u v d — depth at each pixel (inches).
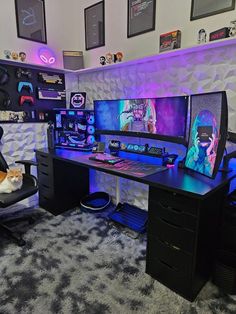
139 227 86.4
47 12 106.2
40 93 105.4
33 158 107.1
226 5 68.3
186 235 54.3
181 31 78.5
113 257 71.9
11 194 77.0
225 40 63.2
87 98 116.5
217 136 54.5
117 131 94.1
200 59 74.0
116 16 98.0
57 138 109.6
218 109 54.1
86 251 74.6
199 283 58.2
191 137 67.1
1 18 92.2
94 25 107.8
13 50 97.2
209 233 58.8
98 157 85.6
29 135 104.5
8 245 77.2
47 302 55.0
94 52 110.9
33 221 92.3
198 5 73.7
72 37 116.6
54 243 78.6
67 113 105.3
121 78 98.5
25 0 98.1
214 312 52.8
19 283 60.6
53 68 104.3
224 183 57.1
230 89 69.4
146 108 82.0
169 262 58.9
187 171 68.2
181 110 70.8
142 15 88.7
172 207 56.4
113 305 54.4
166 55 79.2
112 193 111.7
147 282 61.9
